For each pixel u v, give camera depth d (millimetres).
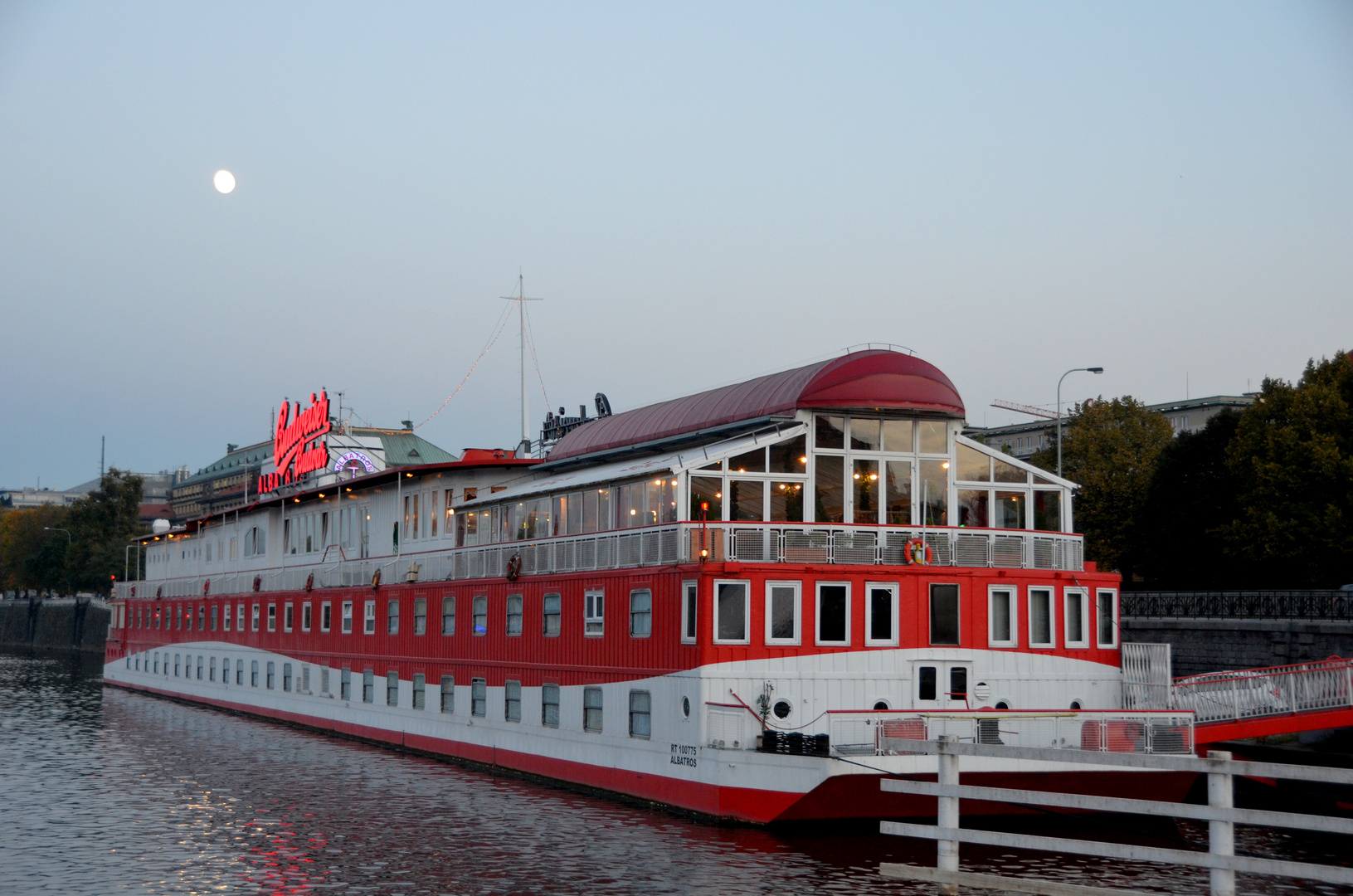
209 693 75438
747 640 33156
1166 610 57562
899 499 37188
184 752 51938
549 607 41719
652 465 37875
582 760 39188
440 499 54938
